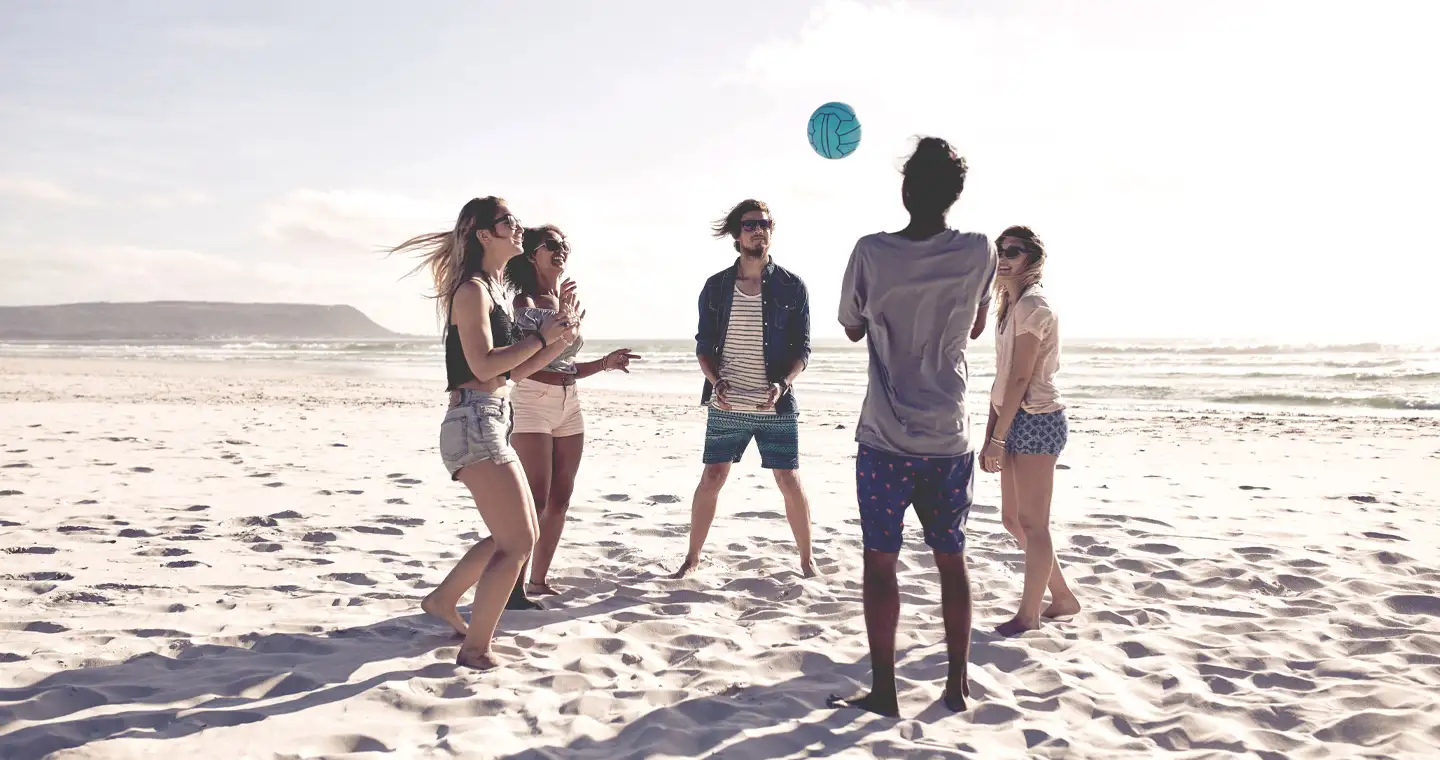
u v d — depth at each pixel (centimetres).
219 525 591
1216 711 310
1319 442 1170
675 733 278
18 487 709
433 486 752
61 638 366
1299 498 744
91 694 303
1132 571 506
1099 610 427
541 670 338
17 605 414
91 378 2575
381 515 631
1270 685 336
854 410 1655
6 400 1636
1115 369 3200
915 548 555
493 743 270
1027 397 393
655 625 400
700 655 362
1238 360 3828
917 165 301
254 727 280
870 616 306
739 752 268
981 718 302
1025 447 392
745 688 326
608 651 370
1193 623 412
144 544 537
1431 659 360
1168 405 1800
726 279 488
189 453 930
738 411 488
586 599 450
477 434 335
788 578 486
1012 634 391
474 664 340
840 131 448
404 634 379
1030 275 388
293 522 605
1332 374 2595
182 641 364
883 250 302
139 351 6631
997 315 402
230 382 2462
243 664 341
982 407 1638
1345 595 455
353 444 1037
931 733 288
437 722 288
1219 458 1016
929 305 299
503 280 439
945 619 312
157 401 1697
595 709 303
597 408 1675
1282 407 1748
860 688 327
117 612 405
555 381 436
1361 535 595
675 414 1545
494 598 339
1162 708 315
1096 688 329
